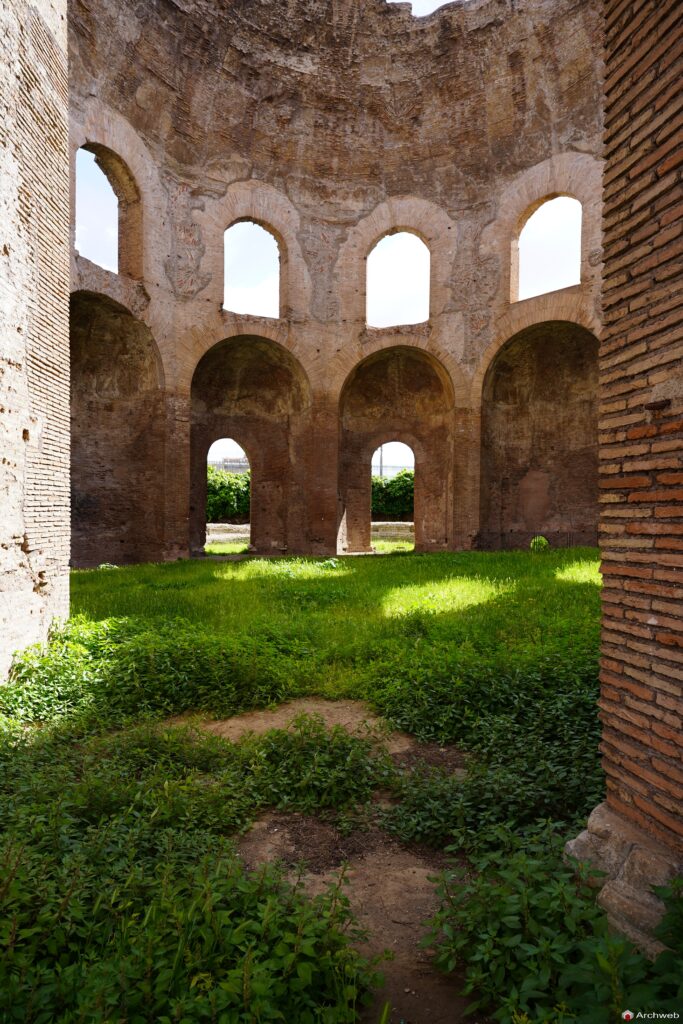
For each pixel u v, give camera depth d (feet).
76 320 55.06
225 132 62.18
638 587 9.87
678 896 8.07
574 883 9.84
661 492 9.35
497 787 12.92
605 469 10.82
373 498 115.85
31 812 11.59
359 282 68.49
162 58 55.01
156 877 9.85
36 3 22.81
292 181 66.90
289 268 66.69
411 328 66.90
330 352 68.49
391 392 74.84
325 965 7.95
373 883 11.06
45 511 23.80
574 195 57.31
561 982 7.45
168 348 58.34
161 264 57.52
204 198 61.31
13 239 20.85
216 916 8.36
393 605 31.71
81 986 7.47
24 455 21.85
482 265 63.98
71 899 8.71
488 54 60.59
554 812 12.65
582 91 56.34
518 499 69.36
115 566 52.65
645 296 9.88
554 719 16.71
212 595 34.53
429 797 13.24
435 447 73.31
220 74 59.82
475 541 64.34
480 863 10.02
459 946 8.65
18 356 21.35
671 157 9.28
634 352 10.12
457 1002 8.35
